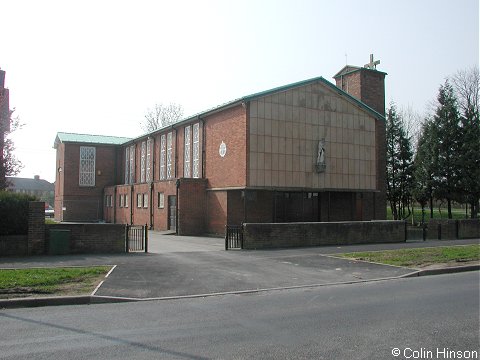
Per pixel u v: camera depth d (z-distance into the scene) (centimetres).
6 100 2347
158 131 3756
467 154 3550
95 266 1368
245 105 2539
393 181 4169
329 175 2811
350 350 600
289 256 1667
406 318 778
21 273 1188
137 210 3750
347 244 2108
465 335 669
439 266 1454
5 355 585
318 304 920
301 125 2722
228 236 1908
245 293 1069
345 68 3575
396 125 4216
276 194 2767
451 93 3781
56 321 780
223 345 626
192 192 2877
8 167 1894
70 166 4578
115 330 715
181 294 1038
